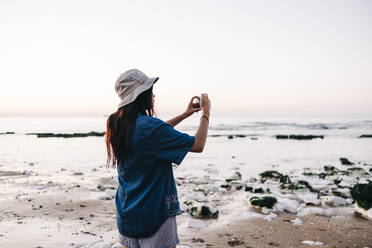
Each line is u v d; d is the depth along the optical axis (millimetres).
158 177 1975
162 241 1971
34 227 5715
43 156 20984
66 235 5238
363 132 52750
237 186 10797
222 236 5715
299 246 5234
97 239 5020
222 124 93062
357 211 7520
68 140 38125
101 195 8617
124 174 2041
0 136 46531
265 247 5180
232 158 20203
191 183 11625
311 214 7195
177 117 2396
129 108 2008
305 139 38562
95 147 28359
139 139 1914
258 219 6840
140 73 2082
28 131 64750
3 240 4910
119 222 2102
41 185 10516
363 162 18594
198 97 2324
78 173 13266
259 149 26500
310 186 10812
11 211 6973
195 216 7070
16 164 16688
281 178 12078
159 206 1951
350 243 5371
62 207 7492
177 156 1896
